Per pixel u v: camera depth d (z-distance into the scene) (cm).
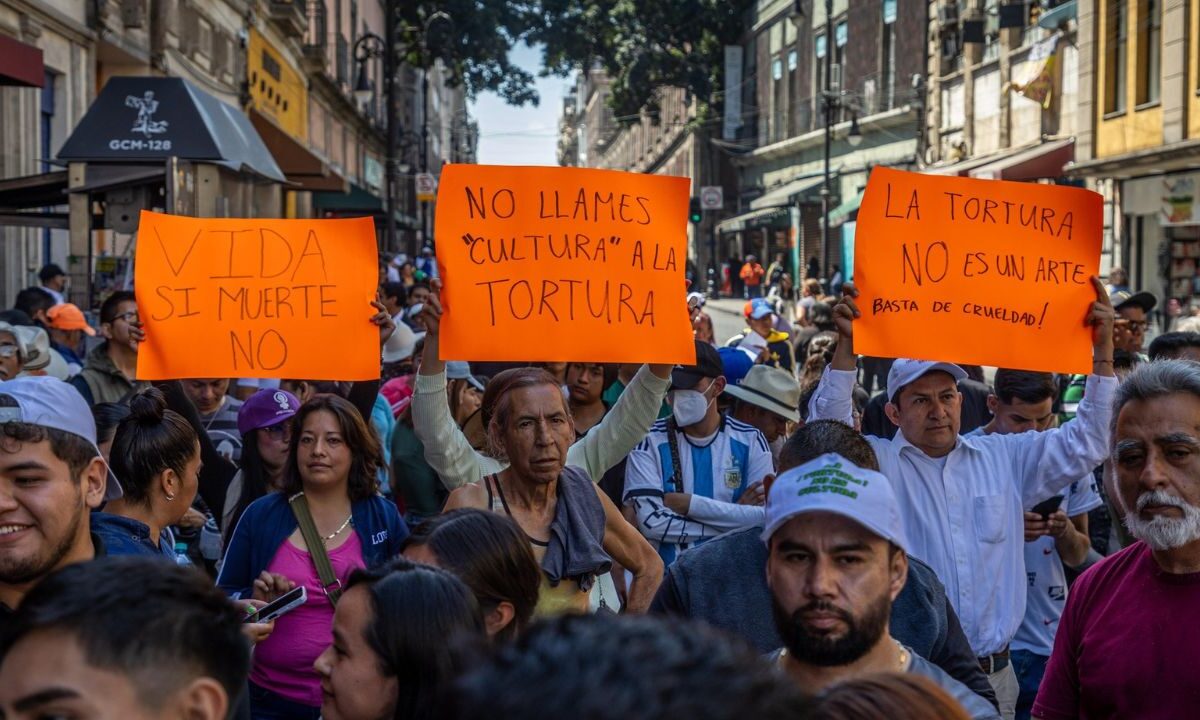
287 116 3422
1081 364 523
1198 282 2420
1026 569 556
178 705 206
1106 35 2614
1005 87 3188
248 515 493
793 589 277
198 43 2366
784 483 280
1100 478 646
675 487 582
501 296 530
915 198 526
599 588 488
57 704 198
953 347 520
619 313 533
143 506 452
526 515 464
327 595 475
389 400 869
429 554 344
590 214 535
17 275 1633
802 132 5041
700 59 5919
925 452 486
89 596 203
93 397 753
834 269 4128
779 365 1333
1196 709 342
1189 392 350
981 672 359
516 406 454
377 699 298
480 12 5166
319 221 544
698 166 6219
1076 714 372
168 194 1118
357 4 5162
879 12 4178
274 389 588
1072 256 530
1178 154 2264
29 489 321
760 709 123
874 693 209
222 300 539
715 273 5647
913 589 356
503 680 123
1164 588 353
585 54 5788
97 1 1812
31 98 1622
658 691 120
